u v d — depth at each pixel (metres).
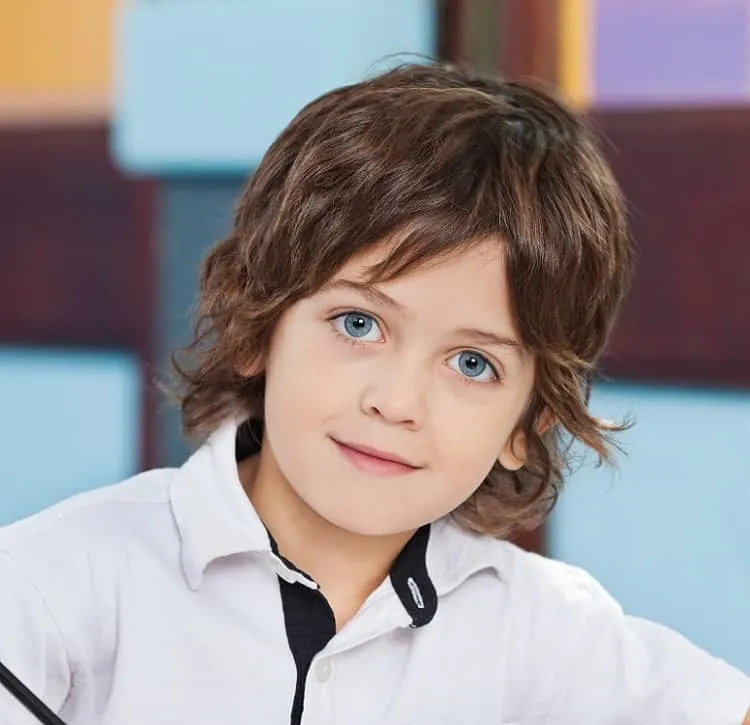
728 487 2.88
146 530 1.51
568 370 1.46
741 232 2.83
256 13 3.08
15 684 1.27
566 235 1.41
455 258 1.31
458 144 1.40
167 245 3.20
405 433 1.33
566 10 2.88
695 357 2.88
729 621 2.89
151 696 1.44
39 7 3.28
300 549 1.51
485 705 1.57
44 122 3.29
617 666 1.60
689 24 2.84
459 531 1.63
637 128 2.88
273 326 1.44
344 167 1.39
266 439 1.52
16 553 1.45
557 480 1.67
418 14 2.95
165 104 3.18
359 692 1.49
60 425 3.35
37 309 3.35
